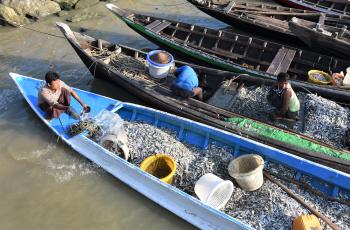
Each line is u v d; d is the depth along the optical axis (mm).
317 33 10445
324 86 8750
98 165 7840
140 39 13039
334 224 6238
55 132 8492
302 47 12055
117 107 8750
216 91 9086
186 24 11734
